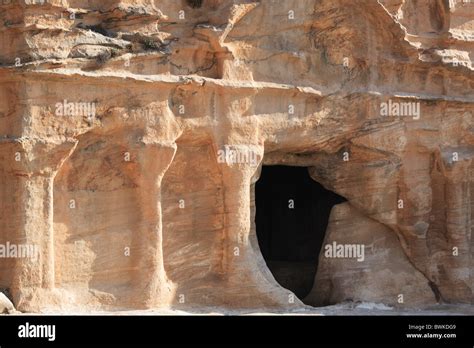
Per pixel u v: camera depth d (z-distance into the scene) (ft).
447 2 100.32
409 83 99.04
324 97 95.45
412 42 98.99
